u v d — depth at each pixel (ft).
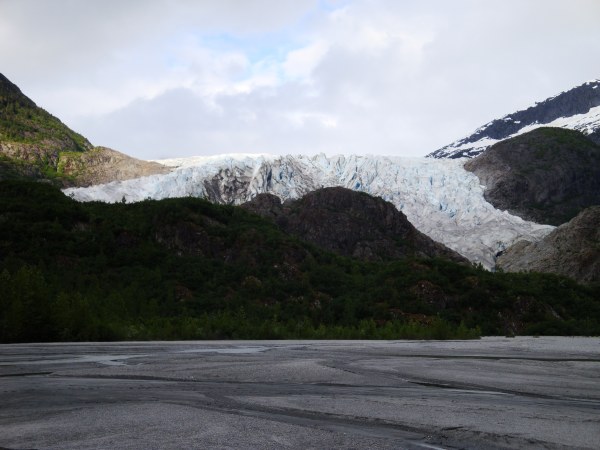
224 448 48.19
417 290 465.06
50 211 478.18
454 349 204.74
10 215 455.63
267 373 107.34
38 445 48.98
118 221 502.79
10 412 64.44
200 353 165.37
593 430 56.39
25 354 152.87
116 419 60.13
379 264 597.52
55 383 90.94
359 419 60.95
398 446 49.29
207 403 71.31
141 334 257.96
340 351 184.55
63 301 231.71
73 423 58.03
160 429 55.26
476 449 48.80
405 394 81.20
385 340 297.74
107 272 414.00
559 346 238.07
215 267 473.67
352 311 423.23
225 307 397.39
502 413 65.41
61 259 412.98
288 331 320.70
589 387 92.73
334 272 516.32
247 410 66.23
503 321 450.71
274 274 485.15
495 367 128.16
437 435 53.67
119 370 111.65
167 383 91.86
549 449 49.08
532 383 97.25
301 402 72.38
